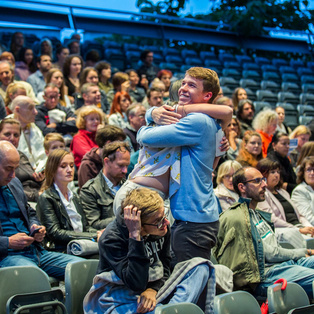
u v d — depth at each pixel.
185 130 2.34
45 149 4.56
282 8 11.57
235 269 3.34
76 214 3.54
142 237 2.28
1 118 4.79
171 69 9.45
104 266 2.38
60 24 8.95
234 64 10.27
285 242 3.97
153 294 2.35
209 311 2.40
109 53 9.10
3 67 5.80
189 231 2.38
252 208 3.69
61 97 6.04
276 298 2.84
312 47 11.55
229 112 2.40
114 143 3.64
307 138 6.40
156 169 2.41
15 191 3.22
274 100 9.11
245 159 5.11
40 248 3.20
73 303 2.61
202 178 2.40
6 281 2.48
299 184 4.98
